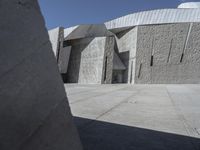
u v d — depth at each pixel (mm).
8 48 1976
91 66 40312
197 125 5191
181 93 15109
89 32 47750
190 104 9125
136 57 41375
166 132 4543
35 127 2066
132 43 43219
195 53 38656
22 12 2240
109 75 38344
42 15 2574
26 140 1941
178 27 39688
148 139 4047
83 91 17094
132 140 3975
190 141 3955
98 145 3670
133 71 41906
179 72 39250
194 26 38906
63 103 2545
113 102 9773
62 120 2443
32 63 2211
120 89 20141
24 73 2078
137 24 42156
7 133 1789
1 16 1984
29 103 2059
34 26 2375
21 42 2137
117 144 3744
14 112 1888
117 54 47969
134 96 12789
